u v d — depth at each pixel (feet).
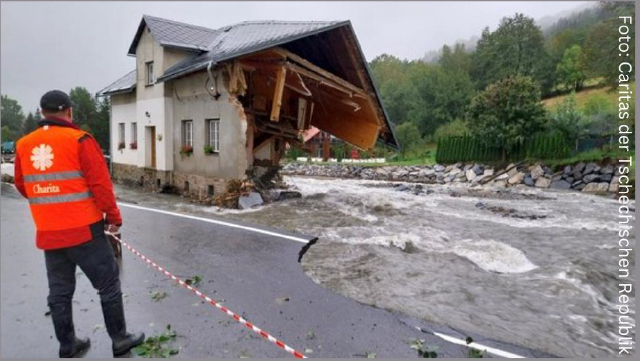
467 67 157.38
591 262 19.81
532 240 24.31
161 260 18.44
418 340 11.23
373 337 11.37
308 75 36.47
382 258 19.29
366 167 79.25
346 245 21.80
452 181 67.00
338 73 42.34
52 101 9.39
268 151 47.65
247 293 14.58
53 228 9.32
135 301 13.57
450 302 14.20
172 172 43.04
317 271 17.28
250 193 35.06
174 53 42.57
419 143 108.27
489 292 15.37
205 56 38.68
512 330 12.12
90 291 14.40
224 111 35.40
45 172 9.22
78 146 9.33
